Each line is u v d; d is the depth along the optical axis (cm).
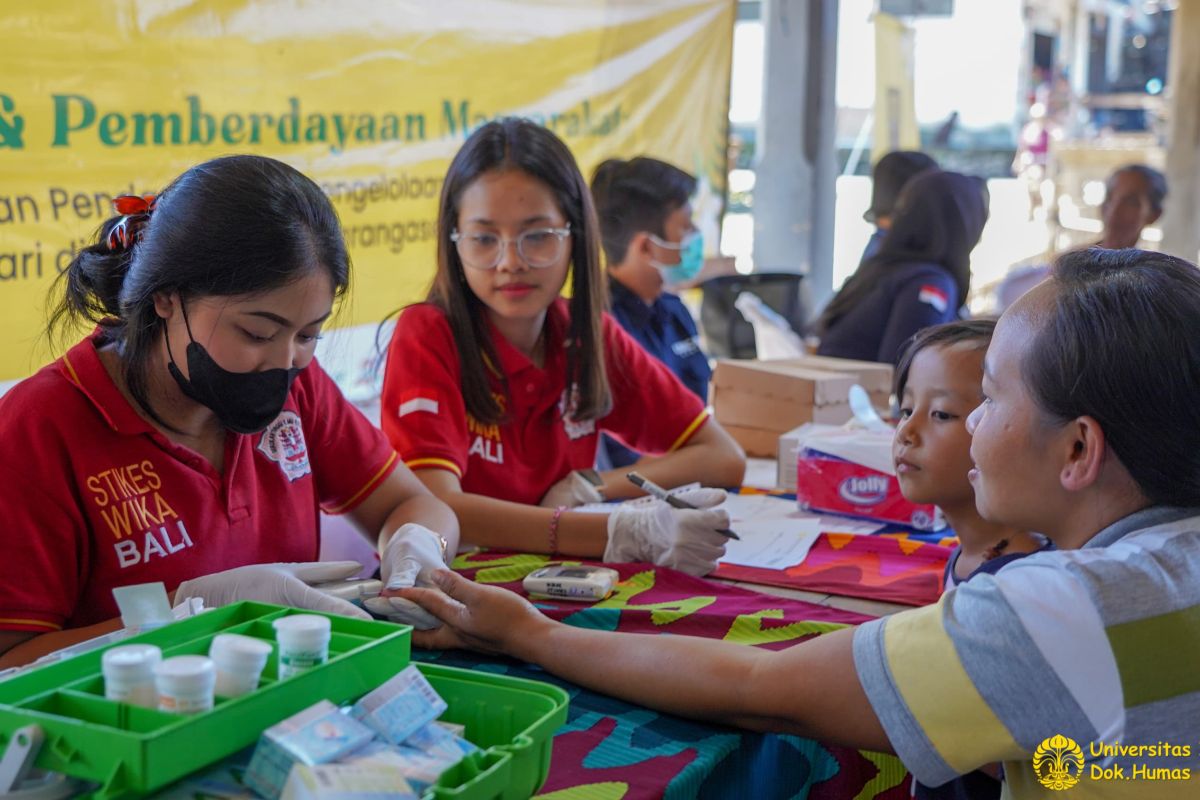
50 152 222
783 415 283
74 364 142
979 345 163
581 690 134
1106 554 105
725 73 427
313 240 134
